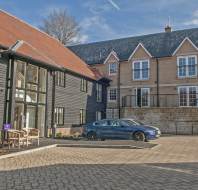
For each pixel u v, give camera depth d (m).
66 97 27.56
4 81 19.81
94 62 39.34
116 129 22.52
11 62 20.11
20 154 14.42
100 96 35.44
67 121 27.66
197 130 29.84
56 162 12.38
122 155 14.63
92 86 33.34
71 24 54.38
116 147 17.64
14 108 20.03
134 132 22.02
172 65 34.88
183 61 34.41
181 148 17.56
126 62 37.28
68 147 17.69
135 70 36.69
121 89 37.16
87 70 33.78
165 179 9.28
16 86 20.59
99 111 34.78
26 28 29.28
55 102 25.64
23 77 21.27
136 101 36.09
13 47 20.52
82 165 11.75
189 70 34.03
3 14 27.22
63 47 35.31
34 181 8.89
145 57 36.28
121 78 37.34
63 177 9.47
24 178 9.28
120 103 36.91
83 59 40.56
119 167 11.35
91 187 8.23
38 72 22.95
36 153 14.90
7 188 8.07
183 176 9.74
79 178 9.35
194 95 33.53
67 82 27.84
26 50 21.75
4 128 17.45
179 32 37.81
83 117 30.95
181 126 30.45
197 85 33.44
